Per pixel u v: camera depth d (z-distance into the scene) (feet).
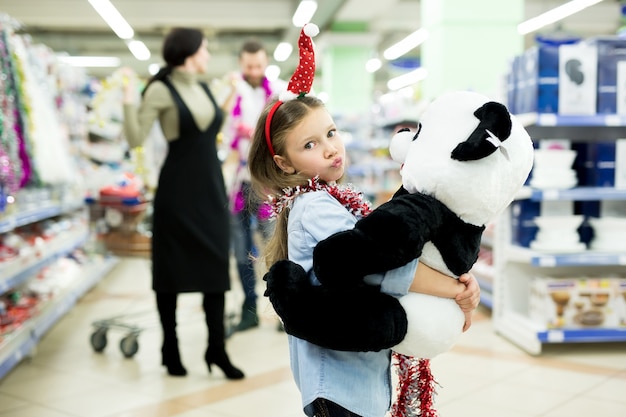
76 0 40.73
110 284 19.22
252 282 13.16
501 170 3.46
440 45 23.22
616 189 11.62
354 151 29.19
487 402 8.97
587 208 12.58
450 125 3.54
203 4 43.11
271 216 4.35
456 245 3.57
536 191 11.35
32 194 13.44
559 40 12.76
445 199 3.47
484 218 3.59
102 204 13.91
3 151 10.31
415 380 4.35
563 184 11.71
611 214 12.40
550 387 9.60
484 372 10.34
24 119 11.42
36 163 11.91
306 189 4.22
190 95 10.00
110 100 19.33
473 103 3.58
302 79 4.50
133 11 42.39
